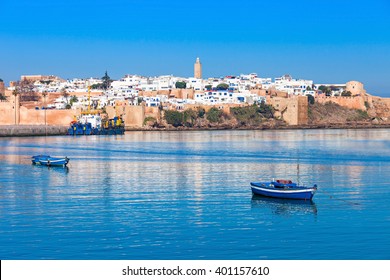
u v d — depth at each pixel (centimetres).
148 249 5434
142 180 9600
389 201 7612
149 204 7412
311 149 16125
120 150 15812
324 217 6688
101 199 7775
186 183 9231
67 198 7856
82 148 16638
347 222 6438
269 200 7681
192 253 5322
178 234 5922
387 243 5612
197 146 17412
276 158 13362
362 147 16925
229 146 17400
